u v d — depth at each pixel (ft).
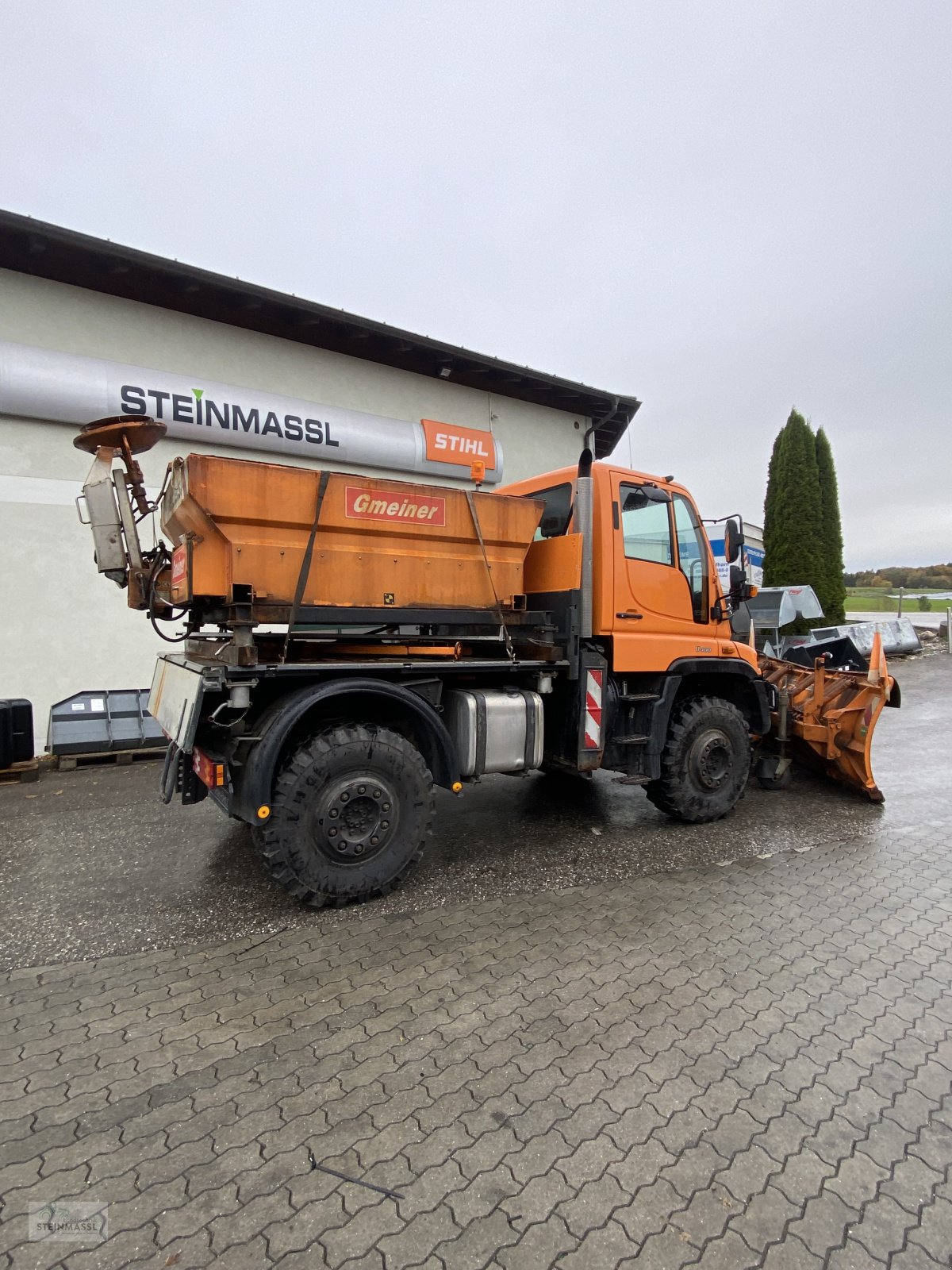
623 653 14.10
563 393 32.73
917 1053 7.20
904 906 10.90
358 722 11.46
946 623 59.77
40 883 11.76
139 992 8.36
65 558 21.61
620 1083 6.70
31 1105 6.37
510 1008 8.00
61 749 19.92
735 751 15.52
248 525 10.40
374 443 27.32
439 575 12.32
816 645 30.25
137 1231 5.03
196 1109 6.33
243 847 13.60
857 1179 5.55
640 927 10.14
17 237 19.65
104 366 21.56
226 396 23.84
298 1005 8.08
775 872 12.35
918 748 24.20
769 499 60.39
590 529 13.87
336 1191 5.41
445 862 12.85
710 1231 5.06
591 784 18.97
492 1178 5.54
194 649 12.89
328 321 25.13
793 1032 7.54
